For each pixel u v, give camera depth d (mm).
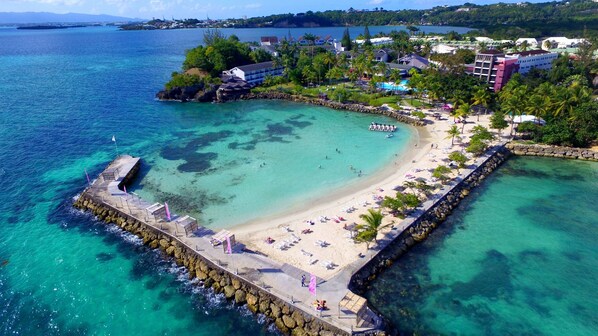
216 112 146125
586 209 73562
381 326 46000
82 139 114438
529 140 105000
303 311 47656
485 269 57562
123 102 159625
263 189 81875
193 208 74688
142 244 65250
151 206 70062
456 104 127625
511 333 46531
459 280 55312
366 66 173125
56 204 78000
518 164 95188
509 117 118062
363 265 55531
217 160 98312
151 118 137000
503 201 77188
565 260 59312
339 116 138125
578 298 51750
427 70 170000
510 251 61688
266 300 50750
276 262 56781
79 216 73688
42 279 56906
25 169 93625
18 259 61281
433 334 46562
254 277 53375
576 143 98938
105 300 53094
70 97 165750
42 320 49719
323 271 54719
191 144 110438
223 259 57406
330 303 48469
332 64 194000
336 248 60062
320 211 72062
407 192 77188
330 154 100625
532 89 127062
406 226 65000
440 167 83750
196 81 168250
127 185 84875
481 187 83312
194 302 52844
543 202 76500
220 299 53281
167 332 48156
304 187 82312
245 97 167500
